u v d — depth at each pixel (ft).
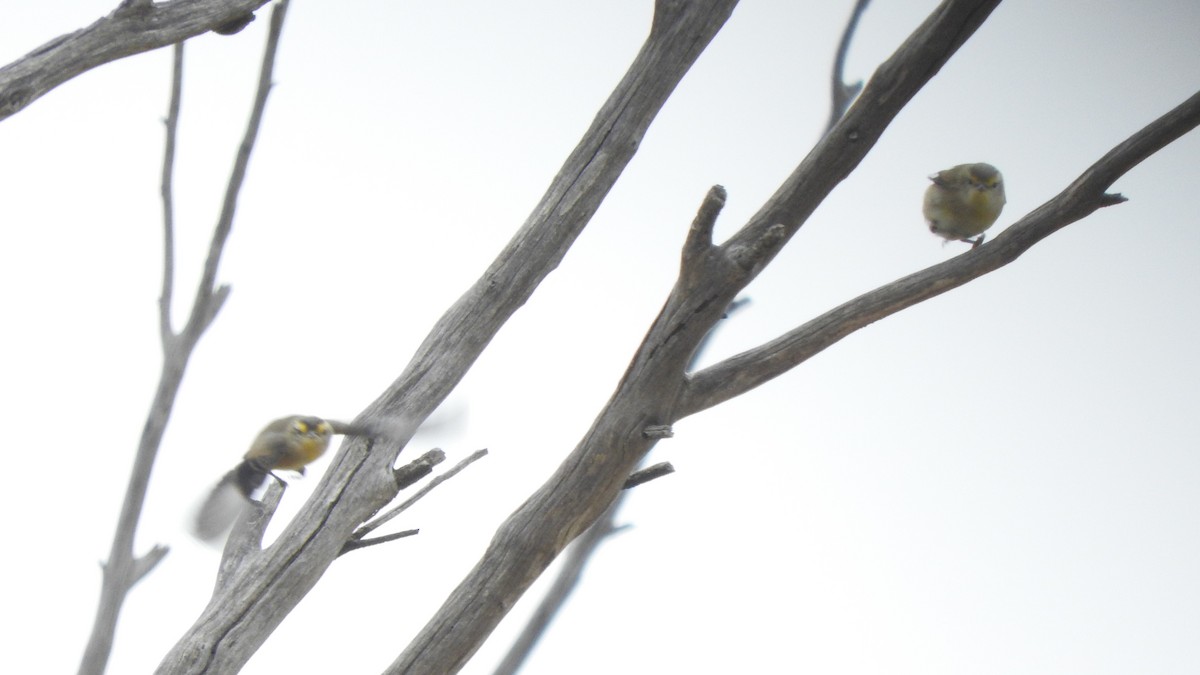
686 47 36.65
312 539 36.29
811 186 36.32
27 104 35.81
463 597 36.35
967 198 36.99
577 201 36.60
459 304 36.60
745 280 36.19
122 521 37.09
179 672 36.17
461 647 36.35
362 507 36.35
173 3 35.96
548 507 36.35
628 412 36.29
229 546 36.40
